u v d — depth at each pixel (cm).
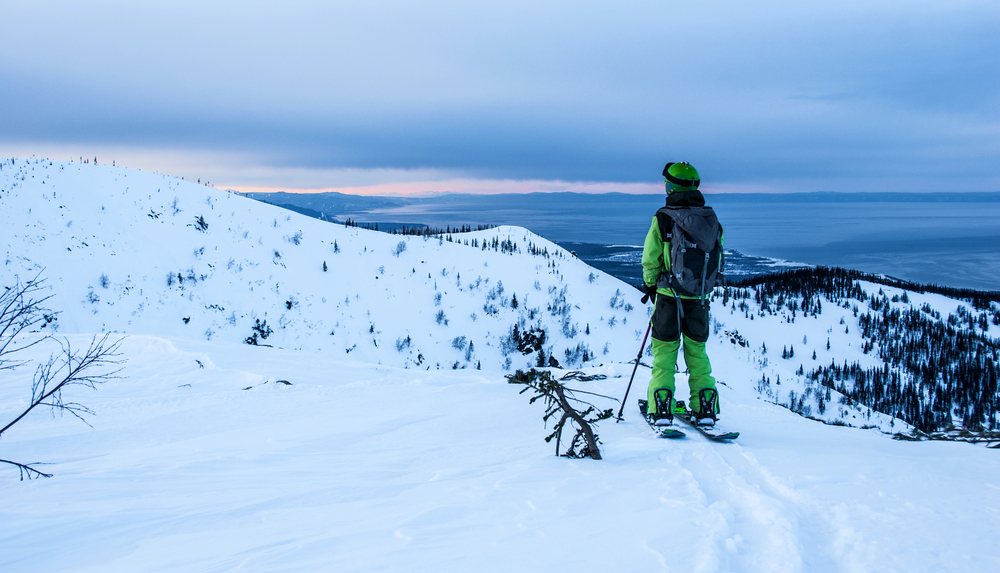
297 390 714
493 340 11975
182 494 244
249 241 12100
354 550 160
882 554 142
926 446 352
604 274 16188
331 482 265
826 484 220
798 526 169
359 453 343
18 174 10688
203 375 861
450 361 11069
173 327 9081
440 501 218
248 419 520
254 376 836
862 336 16662
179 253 10688
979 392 13062
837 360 15038
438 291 13062
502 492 229
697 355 388
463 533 173
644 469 265
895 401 12469
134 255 10062
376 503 222
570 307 13562
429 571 140
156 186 12300
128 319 8756
